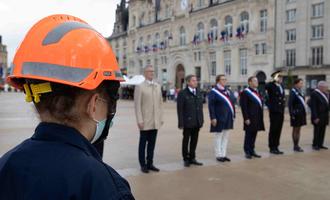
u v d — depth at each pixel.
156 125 7.10
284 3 40.38
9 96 51.44
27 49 1.21
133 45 70.12
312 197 5.61
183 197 5.50
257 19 43.09
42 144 1.13
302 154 9.26
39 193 1.04
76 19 1.35
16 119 17.42
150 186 6.07
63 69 1.17
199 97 7.80
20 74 1.18
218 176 6.82
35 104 1.22
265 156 8.91
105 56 1.27
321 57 37.62
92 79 1.19
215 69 49.38
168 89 54.62
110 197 1.07
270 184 6.31
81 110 1.23
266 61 42.03
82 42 1.22
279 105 9.16
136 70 68.56
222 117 8.15
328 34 36.66
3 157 1.17
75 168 1.07
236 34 45.34
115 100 1.35
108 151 9.27
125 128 14.62
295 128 9.73
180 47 55.12
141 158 7.14
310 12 38.19
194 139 7.81
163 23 59.31
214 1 50.19
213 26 49.69
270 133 9.31
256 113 8.66
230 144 10.77
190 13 52.94
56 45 1.19
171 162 8.07
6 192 1.08
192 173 7.03
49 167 1.07
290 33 40.25
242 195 5.65
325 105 10.11
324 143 11.43
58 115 1.19
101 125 1.31
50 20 1.29
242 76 45.25
